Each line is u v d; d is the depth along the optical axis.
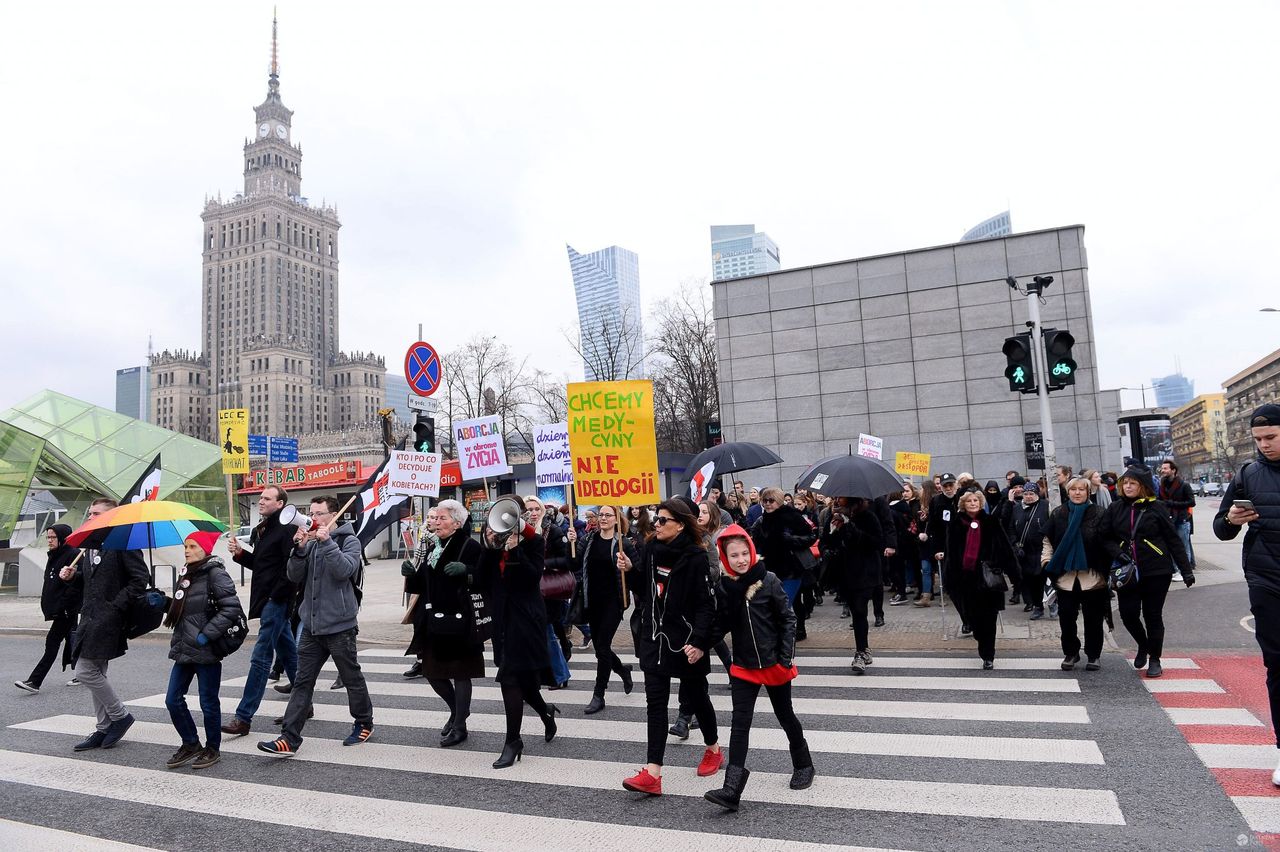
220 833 4.61
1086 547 7.60
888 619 11.41
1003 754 5.38
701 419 40.28
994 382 21.45
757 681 4.79
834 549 8.69
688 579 5.03
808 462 23.03
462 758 5.89
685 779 5.23
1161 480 13.20
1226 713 6.10
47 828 4.79
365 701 6.43
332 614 6.21
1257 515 4.86
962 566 8.03
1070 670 7.80
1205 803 4.40
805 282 23.42
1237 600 11.18
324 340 142.50
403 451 10.91
